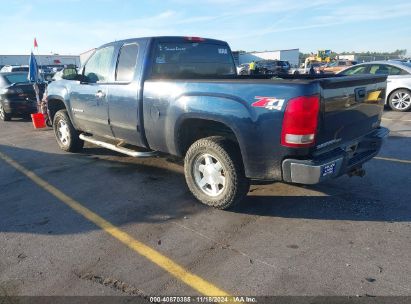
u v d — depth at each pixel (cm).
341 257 313
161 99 429
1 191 497
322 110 326
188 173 424
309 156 334
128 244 345
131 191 480
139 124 469
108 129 541
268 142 341
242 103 351
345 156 354
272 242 341
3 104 1113
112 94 504
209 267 304
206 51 531
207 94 379
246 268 301
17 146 770
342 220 381
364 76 386
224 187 394
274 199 438
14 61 4766
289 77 497
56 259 323
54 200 458
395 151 636
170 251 331
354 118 379
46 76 1980
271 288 275
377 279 281
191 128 431
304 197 442
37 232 374
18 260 323
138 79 460
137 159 631
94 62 555
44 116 999
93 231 373
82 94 577
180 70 496
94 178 537
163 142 448
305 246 332
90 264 314
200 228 373
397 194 445
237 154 382
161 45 472
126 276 295
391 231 355
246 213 404
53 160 643
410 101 1052
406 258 309
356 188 467
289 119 322
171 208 423
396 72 1074
